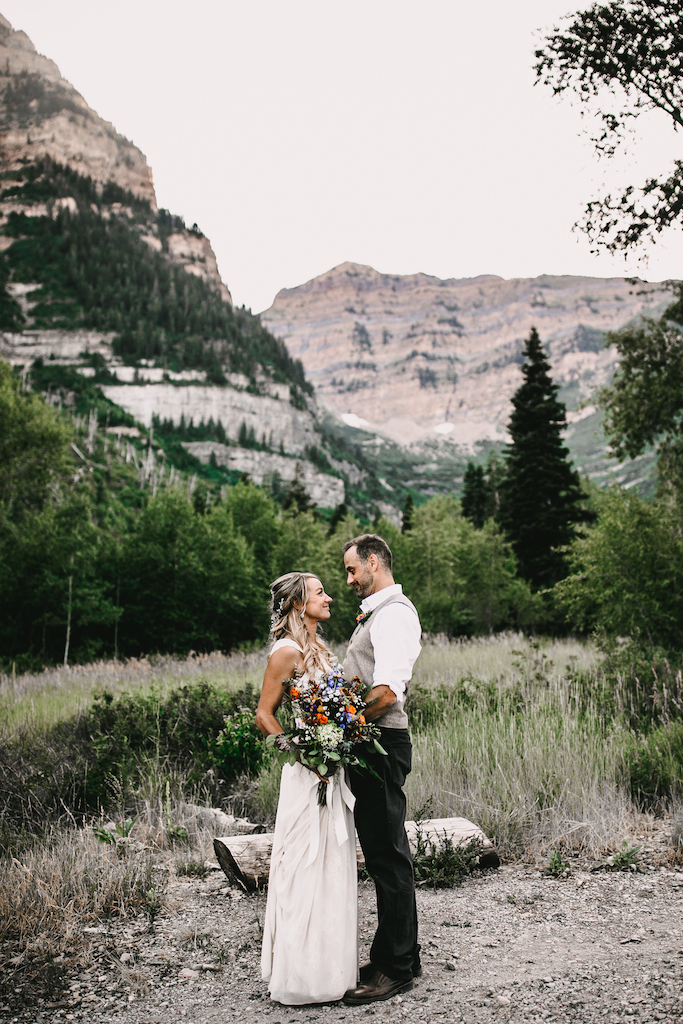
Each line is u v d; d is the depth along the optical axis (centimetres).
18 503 3312
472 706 851
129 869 471
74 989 334
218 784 669
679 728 686
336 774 336
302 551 3391
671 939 363
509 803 545
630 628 1236
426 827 495
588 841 515
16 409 3061
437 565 2792
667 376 1476
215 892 452
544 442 3167
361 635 354
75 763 677
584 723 718
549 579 3073
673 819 536
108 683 1484
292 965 316
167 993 329
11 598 2897
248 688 911
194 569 3055
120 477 14488
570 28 991
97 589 2975
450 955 359
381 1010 308
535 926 389
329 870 327
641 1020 285
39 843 513
